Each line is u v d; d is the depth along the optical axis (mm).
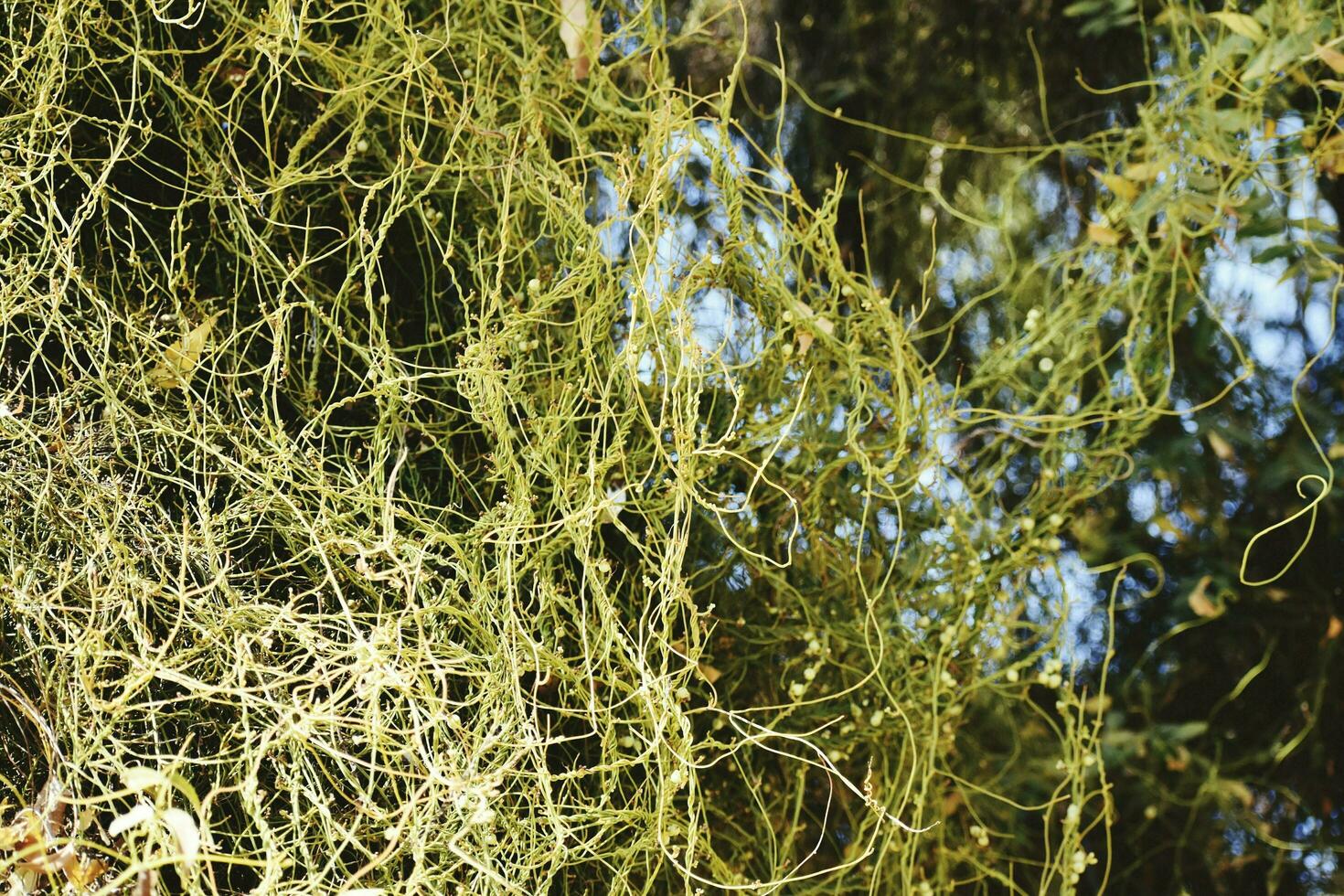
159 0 1059
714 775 1111
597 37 1127
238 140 1077
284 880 997
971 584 1153
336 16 1104
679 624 1104
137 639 969
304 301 1061
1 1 1037
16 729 987
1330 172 1172
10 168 1009
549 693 1057
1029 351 1203
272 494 1017
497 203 1079
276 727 954
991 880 1198
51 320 1006
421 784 991
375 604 1026
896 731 1131
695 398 1035
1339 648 1203
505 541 1015
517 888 958
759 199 1120
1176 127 1202
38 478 1000
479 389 1035
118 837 977
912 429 1168
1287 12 1163
